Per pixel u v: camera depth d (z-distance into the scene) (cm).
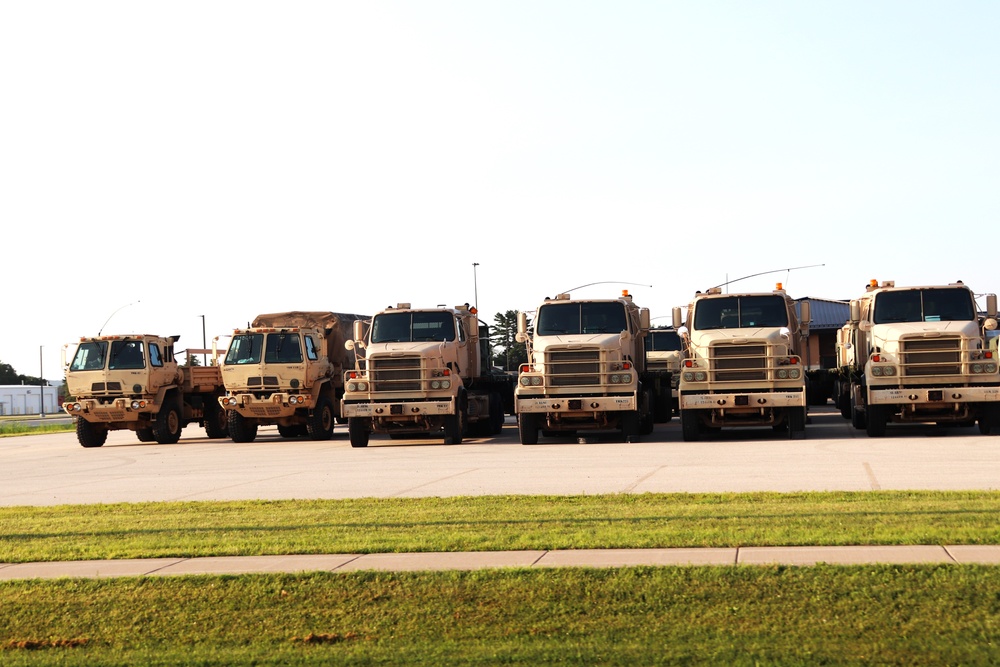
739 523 1092
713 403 2381
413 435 3170
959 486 1378
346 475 1859
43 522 1309
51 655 784
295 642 786
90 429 3256
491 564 938
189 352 3491
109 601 882
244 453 2644
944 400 2302
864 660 692
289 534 1144
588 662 716
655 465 1830
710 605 802
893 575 827
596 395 2439
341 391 3331
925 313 2408
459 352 2728
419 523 1186
